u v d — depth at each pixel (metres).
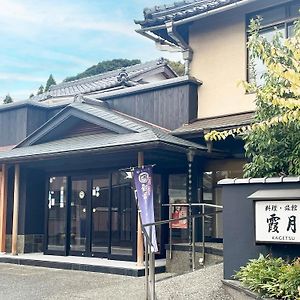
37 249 12.38
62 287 7.73
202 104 10.91
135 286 7.49
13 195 12.70
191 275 7.00
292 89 4.53
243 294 5.22
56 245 11.55
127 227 10.04
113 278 8.52
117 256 10.13
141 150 8.95
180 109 10.93
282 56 5.87
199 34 11.17
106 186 10.70
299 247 5.49
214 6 9.97
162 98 11.32
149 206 8.64
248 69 10.29
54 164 11.66
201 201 10.54
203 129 9.55
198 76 11.09
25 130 13.61
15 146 12.65
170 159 10.20
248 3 9.65
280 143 6.57
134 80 17.05
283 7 9.93
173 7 10.80
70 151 9.79
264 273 5.12
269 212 5.46
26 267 10.34
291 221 5.30
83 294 7.03
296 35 6.24
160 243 10.51
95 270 9.41
